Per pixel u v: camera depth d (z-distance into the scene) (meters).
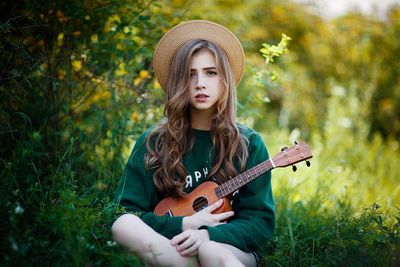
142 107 3.64
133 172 2.75
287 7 7.22
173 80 2.75
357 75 7.10
